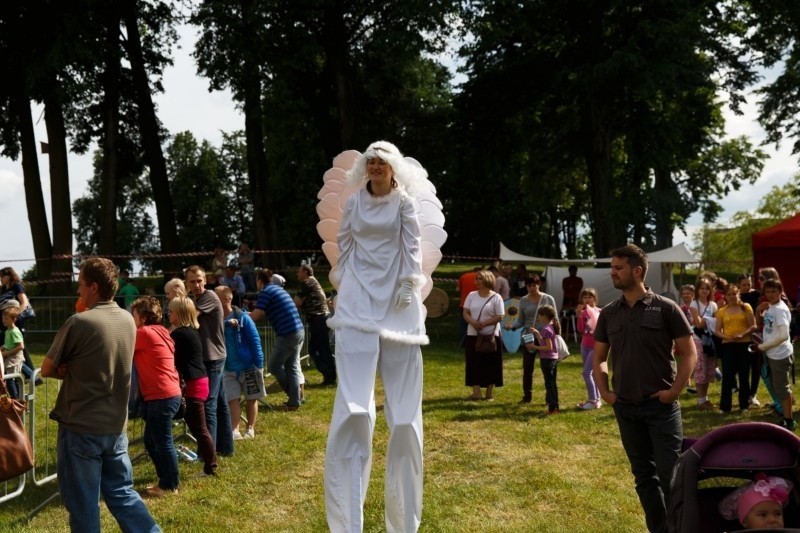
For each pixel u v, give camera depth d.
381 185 5.13
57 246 25.52
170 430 6.68
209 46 23.30
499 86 27.75
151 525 5.01
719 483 3.72
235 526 5.89
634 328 5.04
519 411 10.05
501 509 6.17
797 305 15.79
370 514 6.12
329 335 12.68
